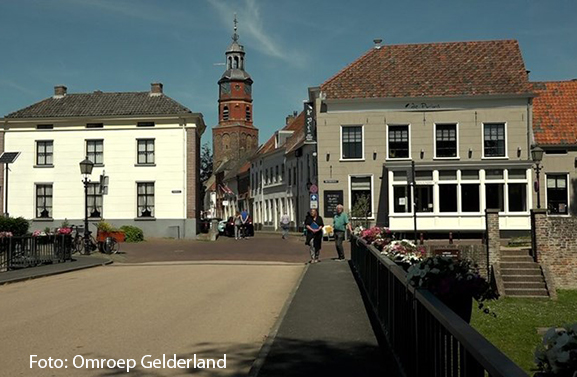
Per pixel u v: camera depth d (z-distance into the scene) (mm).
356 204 36125
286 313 10812
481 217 34062
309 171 47156
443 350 4168
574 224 25516
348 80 38969
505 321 17234
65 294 14164
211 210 72500
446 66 39469
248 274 18844
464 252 26828
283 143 59469
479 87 37625
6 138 42469
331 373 6812
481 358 2959
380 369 6965
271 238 43719
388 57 40375
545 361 2996
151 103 43281
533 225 26047
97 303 12562
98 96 44531
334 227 22375
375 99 37625
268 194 62750
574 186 37031
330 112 38094
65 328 9758
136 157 41969
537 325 16547
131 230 37562
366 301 12148
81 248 27984
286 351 7883
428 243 29250
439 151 37469
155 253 28578
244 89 101812
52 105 43875
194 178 41812
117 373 7031
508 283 24828
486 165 34438
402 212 34938
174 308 11844
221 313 11258
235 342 8750
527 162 34406
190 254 27906
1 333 9344
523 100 37031
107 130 42156
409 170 34938
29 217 42031
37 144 42469
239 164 87188
